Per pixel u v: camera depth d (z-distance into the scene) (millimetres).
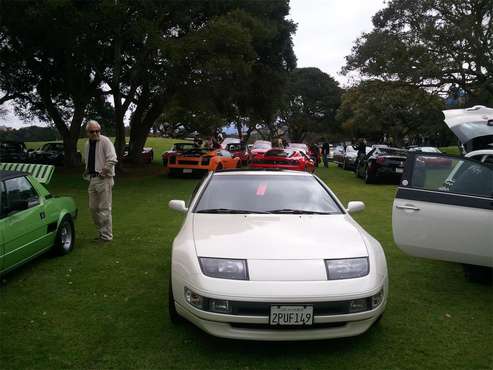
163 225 8289
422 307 4535
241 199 4754
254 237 3883
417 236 4809
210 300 3379
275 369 3328
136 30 14609
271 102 26234
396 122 47938
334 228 4172
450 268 5844
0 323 4004
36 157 23125
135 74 16641
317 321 3340
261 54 23797
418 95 24562
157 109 23594
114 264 5793
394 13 22125
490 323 4160
